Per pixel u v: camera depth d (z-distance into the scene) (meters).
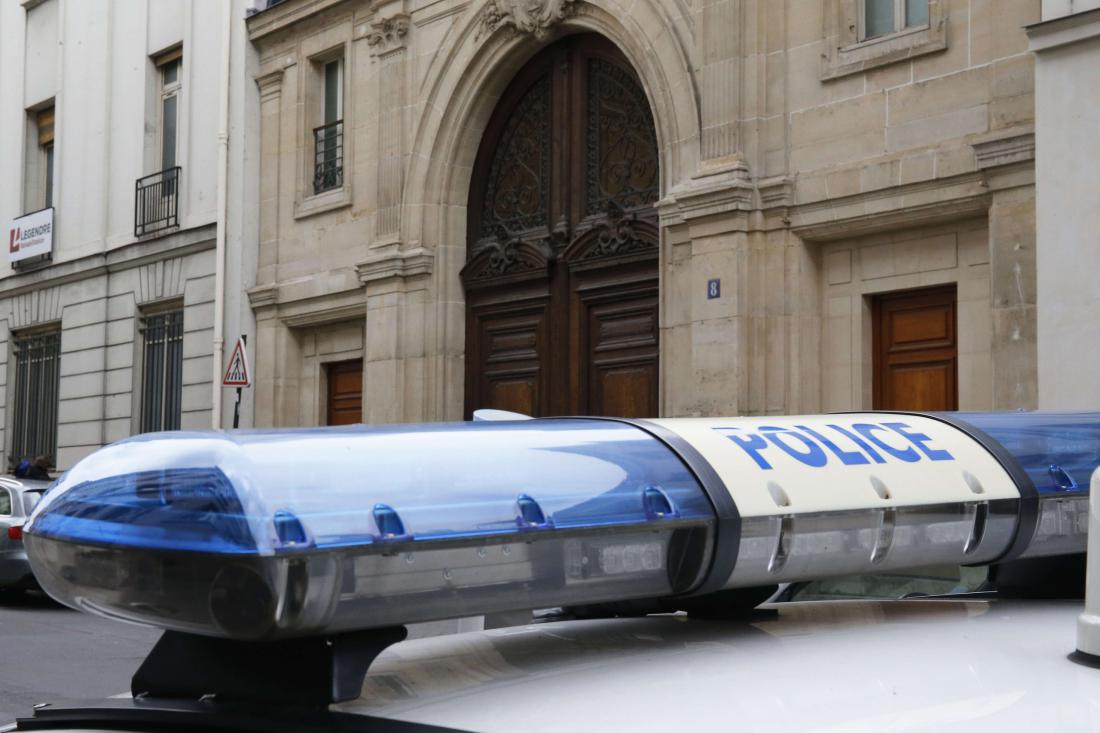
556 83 14.53
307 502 1.13
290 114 17.77
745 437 1.54
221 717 1.27
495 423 1.45
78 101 22.55
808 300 11.67
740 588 1.62
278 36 17.94
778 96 11.81
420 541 1.16
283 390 17.66
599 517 1.30
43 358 23.42
